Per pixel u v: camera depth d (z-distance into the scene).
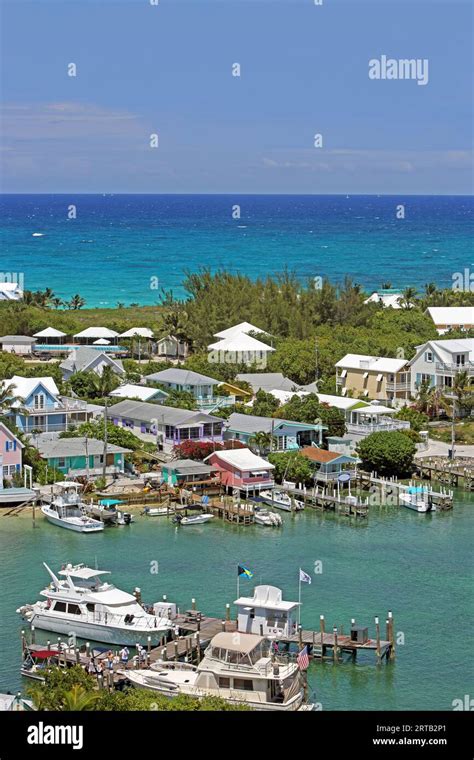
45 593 78.00
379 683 68.19
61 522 102.62
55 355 194.38
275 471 116.62
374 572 88.88
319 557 93.12
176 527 103.44
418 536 100.12
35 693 59.06
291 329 197.62
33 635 73.75
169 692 64.38
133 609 75.88
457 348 153.62
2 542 97.31
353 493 116.75
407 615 78.94
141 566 90.25
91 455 118.81
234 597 82.19
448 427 141.38
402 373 156.50
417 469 123.00
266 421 131.25
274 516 103.94
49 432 127.56
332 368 170.38
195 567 89.94
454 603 81.44
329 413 134.62
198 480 115.31
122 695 59.28
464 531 101.94
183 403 144.38
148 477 117.00
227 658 64.56
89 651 70.94
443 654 72.38
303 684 65.19
